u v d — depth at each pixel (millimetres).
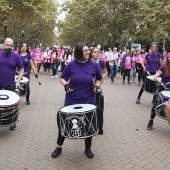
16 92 6320
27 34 42156
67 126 4363
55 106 9000
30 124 6836
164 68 6668
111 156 5008
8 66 6141
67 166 4570
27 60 9055
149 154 5145
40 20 37750
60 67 22875
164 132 6500
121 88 13938
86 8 30641
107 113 8195
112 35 31734
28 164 4605
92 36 37219
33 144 5492
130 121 7371
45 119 7336
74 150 5242
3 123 5531
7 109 5469
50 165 4590
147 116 7973
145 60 9492
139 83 16234
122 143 5680
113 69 15812
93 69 4820
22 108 8539
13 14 23875
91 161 4777
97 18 30797
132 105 9516
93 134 4395
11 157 4852
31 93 11477
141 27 26625
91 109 4320
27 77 9094
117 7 28281
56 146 5422
